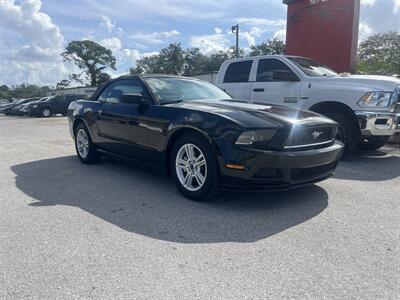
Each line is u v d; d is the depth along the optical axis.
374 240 3.09
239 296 2.28
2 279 2.51
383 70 13.84
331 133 4.27
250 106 4.37
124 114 5.05
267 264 2.68
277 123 3.73
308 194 4.39
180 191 4.29
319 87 6.42
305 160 3.71
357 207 3.93
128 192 4.56
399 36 18.41
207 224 3.47
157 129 4.45
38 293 2.33
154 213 3.78
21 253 2.90
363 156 6.87
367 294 2.29
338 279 2.47
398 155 6.97
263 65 7.39
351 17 10.83
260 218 3.62
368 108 5.93
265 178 3.60
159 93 4.87
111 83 5.83
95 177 5.37
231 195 4.35
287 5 12.53
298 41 12.26
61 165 6.32
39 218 3.68
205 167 3.92
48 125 16.75
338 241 3.08
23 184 5.05
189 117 4.05
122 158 5.41
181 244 3.04
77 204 4.12
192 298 2.26
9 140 10.34
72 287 2.40
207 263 2.70
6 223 3.55
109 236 3.21
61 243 3.07
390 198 4.25
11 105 33.19
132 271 2.59
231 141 3.63
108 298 2.27
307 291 2.33
